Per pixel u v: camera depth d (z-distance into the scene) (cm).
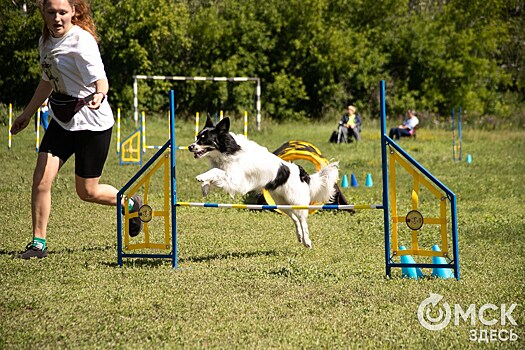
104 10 2869
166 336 418
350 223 897
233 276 572
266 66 3164
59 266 598
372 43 3391
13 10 2853
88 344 406
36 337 414
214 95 3042
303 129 2742
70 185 1200
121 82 2877
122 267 603
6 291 512
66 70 599
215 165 699
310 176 758
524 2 4034
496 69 3547
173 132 609
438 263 590
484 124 3250
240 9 3153
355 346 401
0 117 2381
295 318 457
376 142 2303
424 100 3362
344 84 3297
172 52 3006
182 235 789
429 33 3403
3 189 1127
